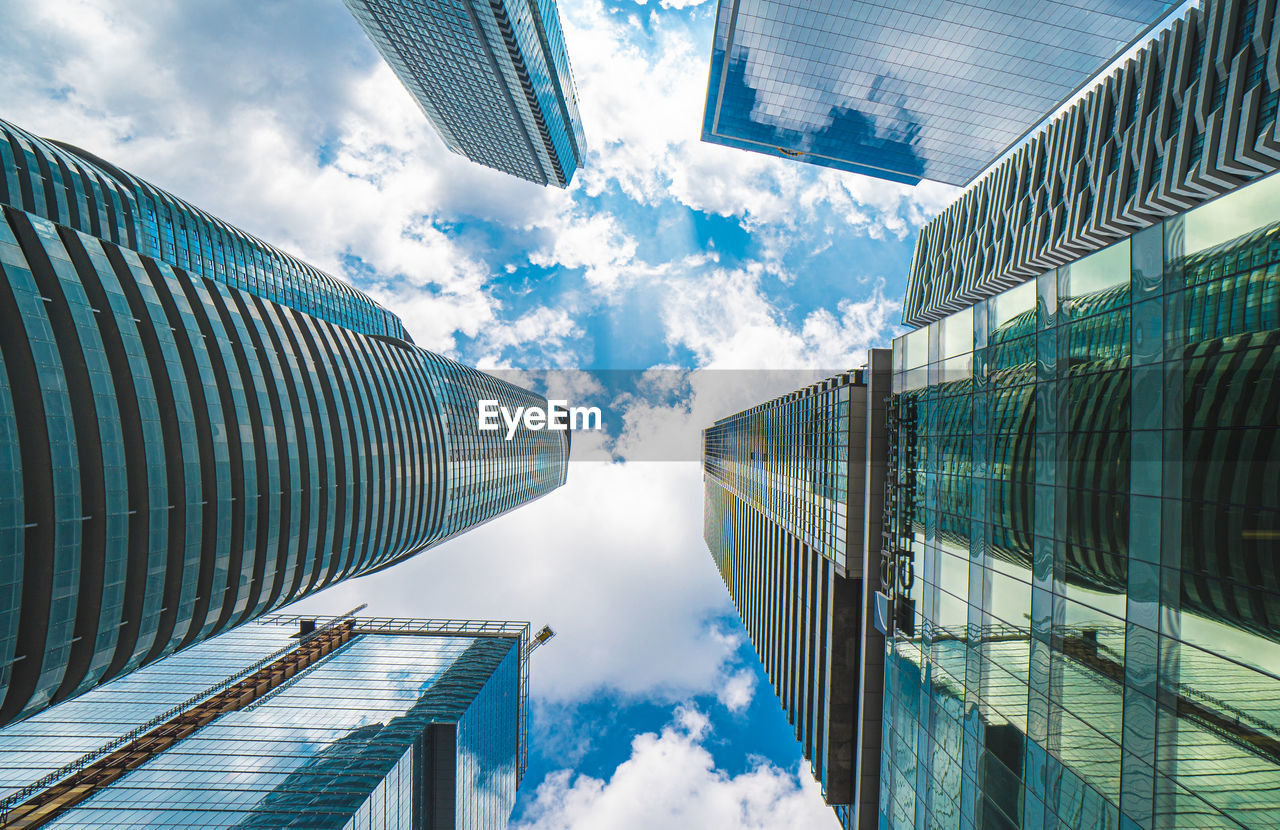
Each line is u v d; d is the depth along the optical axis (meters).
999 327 23.83
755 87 109.56
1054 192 69.25
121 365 36.97
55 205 64.44
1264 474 13.20
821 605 46.00
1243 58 45.53
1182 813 15.02
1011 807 21.98
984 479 24.55
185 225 90.44
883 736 34.81
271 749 55.50
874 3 84.75
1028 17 83.75
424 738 59.22
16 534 29.53
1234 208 14.23
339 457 58.91
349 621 105.88
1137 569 16.61
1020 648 21.83
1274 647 12.91
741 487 95.19
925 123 112.44
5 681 29.55
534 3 147.50
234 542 45.44
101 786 49.06
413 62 157.88
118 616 35.72
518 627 108.69
